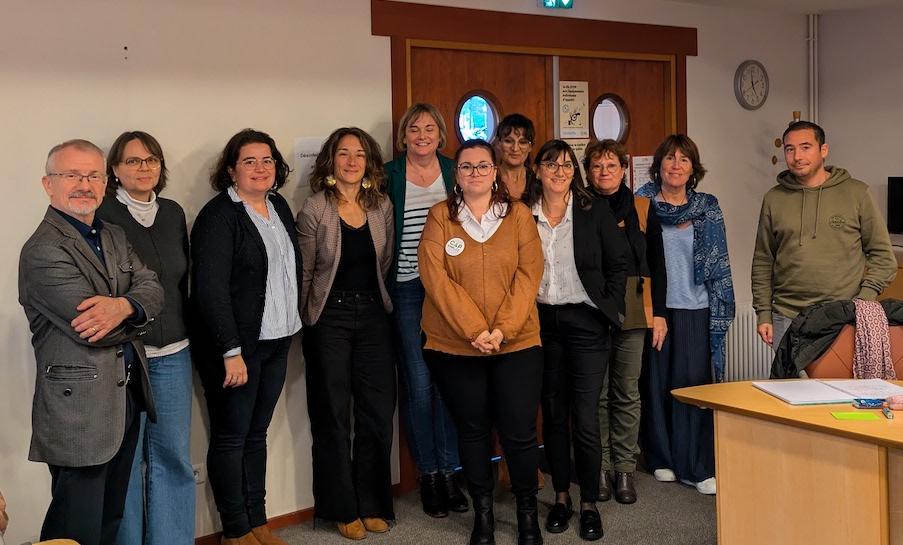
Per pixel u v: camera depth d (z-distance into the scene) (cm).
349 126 373
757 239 387
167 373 304
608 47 447
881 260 358
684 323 395
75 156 250
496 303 314
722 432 271
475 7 404
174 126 331
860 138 523
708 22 485
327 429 348
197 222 316
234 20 343
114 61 319
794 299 372
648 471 420
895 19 502
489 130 421
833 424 236
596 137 454
